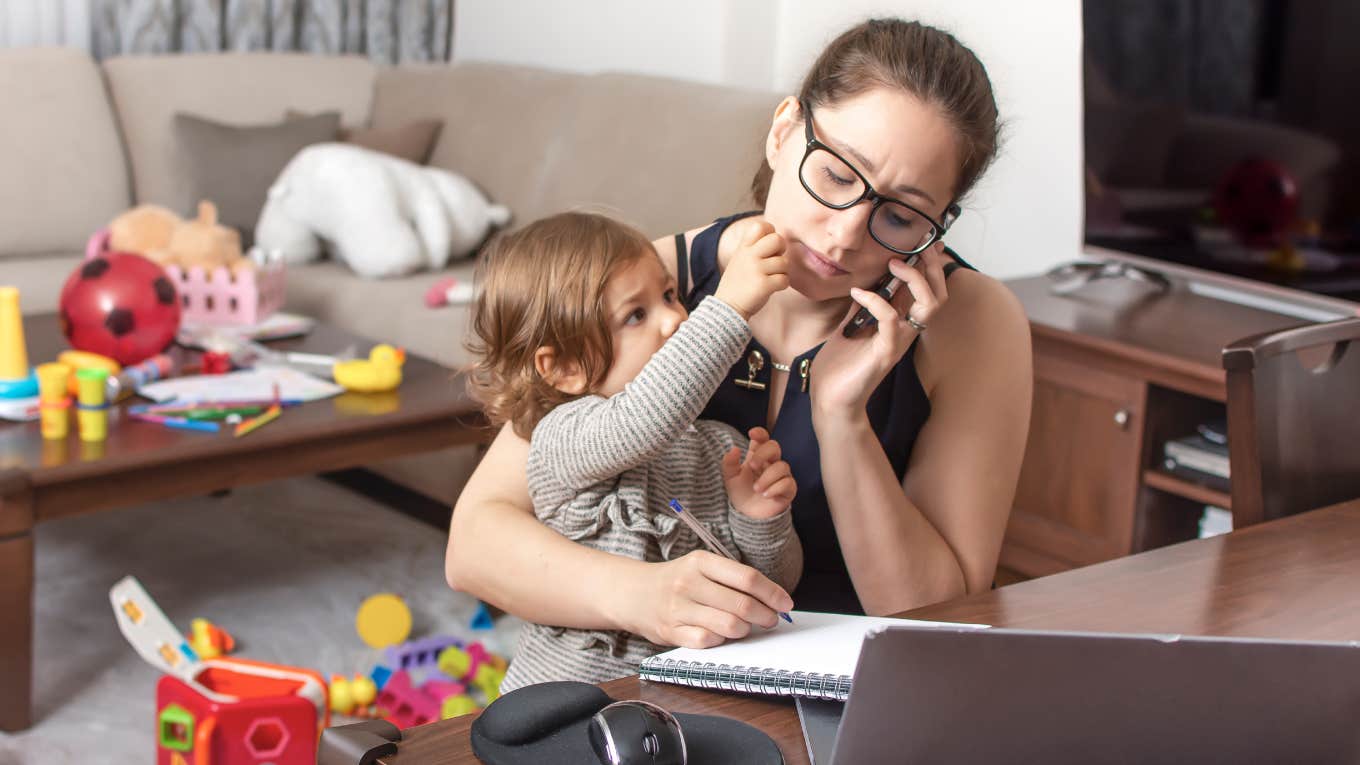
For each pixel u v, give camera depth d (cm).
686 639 93
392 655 229
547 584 106
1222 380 220
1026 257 318
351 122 415
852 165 111
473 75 394
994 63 316
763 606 95
